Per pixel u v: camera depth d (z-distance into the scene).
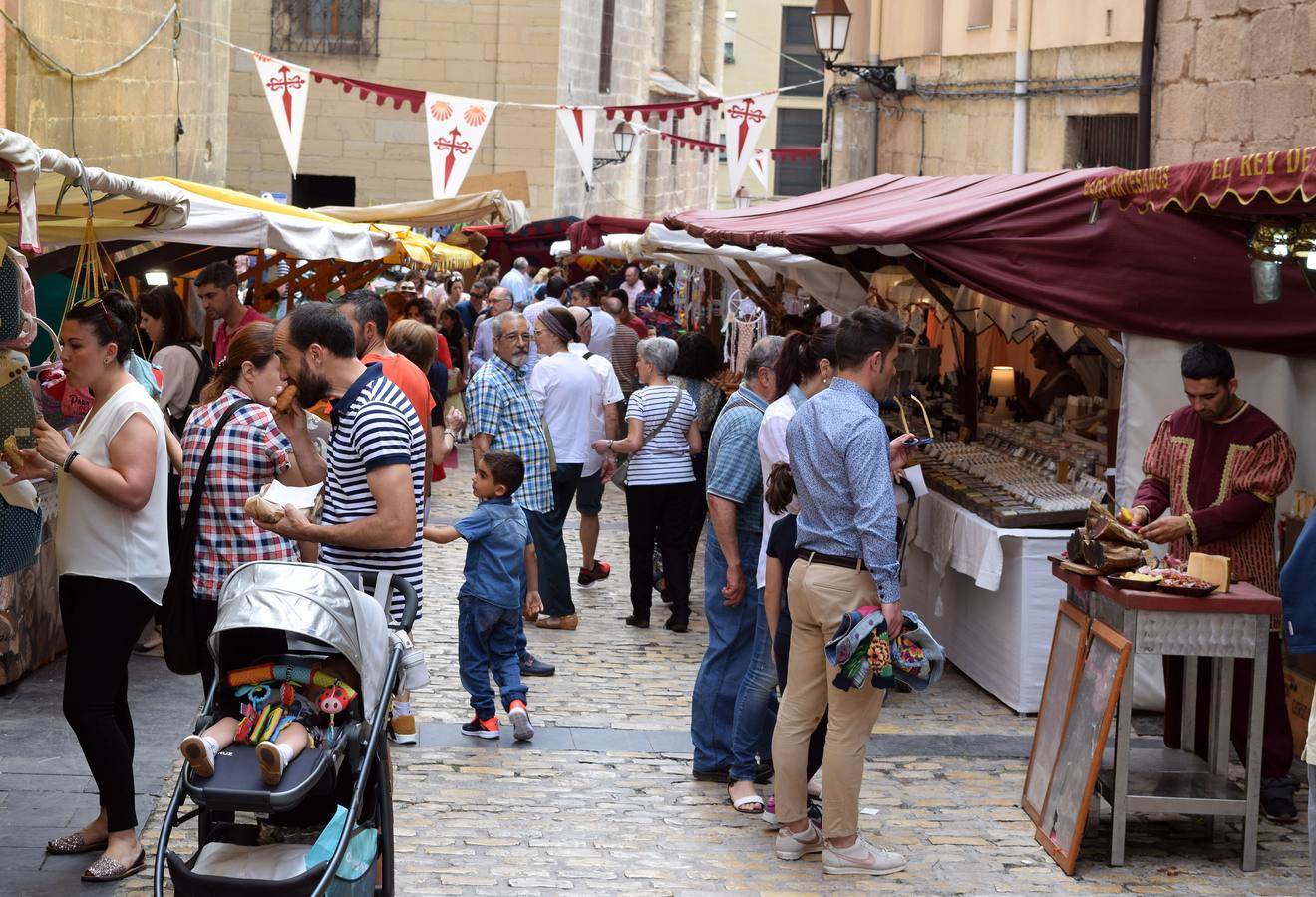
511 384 9.28
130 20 13.48
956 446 9.66
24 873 5.49
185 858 5.72
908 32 16.17
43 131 11.29
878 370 5.69
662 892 5.62
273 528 5.64
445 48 29.00
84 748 5.50
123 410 5.46
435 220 16.53
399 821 6.23
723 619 6.82
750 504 6.79
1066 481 8.59
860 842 5.88
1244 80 8.98
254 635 4.67
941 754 7.26
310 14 28.78
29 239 4.58
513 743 7.33
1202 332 7.34
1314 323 7.17
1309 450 7.29
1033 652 7.86
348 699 4.48
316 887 4.12
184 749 4.22
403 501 5.64
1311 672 7.19
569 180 31.47
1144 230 7.36
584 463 10.20
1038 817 6.27
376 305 7.91
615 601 10.62
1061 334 10.15
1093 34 11.58
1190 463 6.72
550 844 6.05
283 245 9.31
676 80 44.97
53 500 8.02
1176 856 6.09
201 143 16.47
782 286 12.55
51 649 8.10
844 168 18.98
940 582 8.56
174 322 8.52
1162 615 5.82
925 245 7.52
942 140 15.14
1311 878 5.88
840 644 5.48
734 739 6.56
